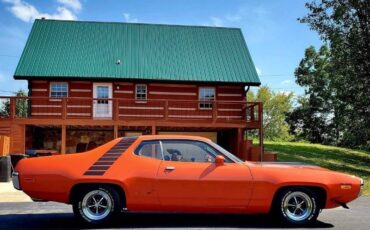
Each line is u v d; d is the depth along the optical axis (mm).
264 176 7477
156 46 26672
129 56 25531
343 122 33281
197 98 25188
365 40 24172
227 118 25281
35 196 7359
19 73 23109
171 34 27844
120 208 7438
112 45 26203
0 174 16234
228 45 27516
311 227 7492
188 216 8500
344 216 8875
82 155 7457
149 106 24766
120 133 24859
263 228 7316
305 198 7586
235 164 7586
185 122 21828
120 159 7422
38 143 24281
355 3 23828
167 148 7621
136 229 7129
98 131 24969
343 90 25766
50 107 23922
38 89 23953
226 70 25453
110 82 24406
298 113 49625
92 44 26031
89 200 7383
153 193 7324
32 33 26062
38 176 7293
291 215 7539
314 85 44938
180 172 7375
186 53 26422
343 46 24797
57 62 24219
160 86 25000
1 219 8234
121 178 7270
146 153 7551
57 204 10625
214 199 7383
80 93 24234
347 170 23828
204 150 7672
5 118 20422
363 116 25812
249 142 22031
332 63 27094
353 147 38750
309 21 25703
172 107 24859
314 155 29594
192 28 28547
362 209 10133
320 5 25344
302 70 45594
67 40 26000
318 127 48781
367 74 24188
